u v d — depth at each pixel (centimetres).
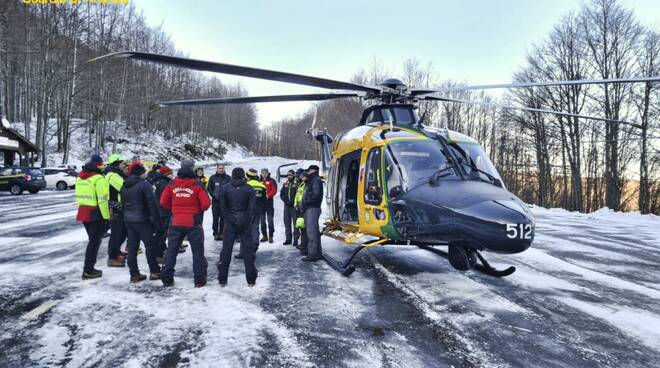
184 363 262
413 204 434
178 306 377
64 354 273
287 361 267
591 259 667
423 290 447
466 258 420
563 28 2547
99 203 460
